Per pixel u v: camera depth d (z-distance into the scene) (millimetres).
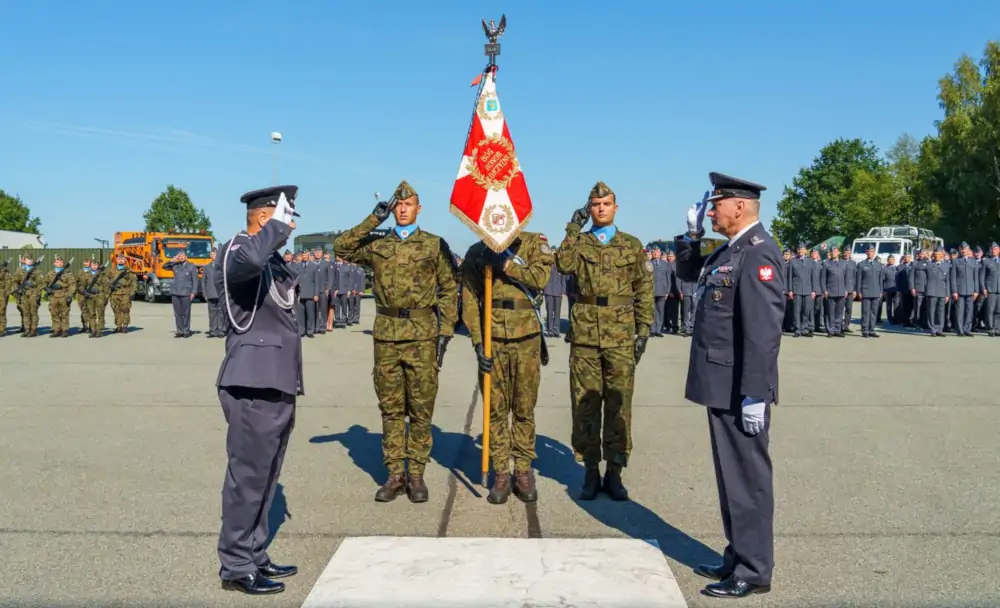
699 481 5715
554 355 13344
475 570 3969
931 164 47625
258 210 3971
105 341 16062
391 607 3547
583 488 5324
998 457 6355
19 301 17000
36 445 6727
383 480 5711
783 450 6594
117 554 4234
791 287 17328
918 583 3871
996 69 41875
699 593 3771
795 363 12305
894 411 8273
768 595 3740
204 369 11562
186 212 64875
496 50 5316
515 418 5379
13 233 52344
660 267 17031
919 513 4949
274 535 4551
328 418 7938
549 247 5395
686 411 8320
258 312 3863
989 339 16641
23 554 4227
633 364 5344
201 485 5551
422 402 5207
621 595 3691
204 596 3709
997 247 17484
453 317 5367
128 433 7199
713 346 3842
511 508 5102
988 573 3994
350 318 20922
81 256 39062
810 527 4691
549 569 3990
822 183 73688
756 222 3865
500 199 5109
